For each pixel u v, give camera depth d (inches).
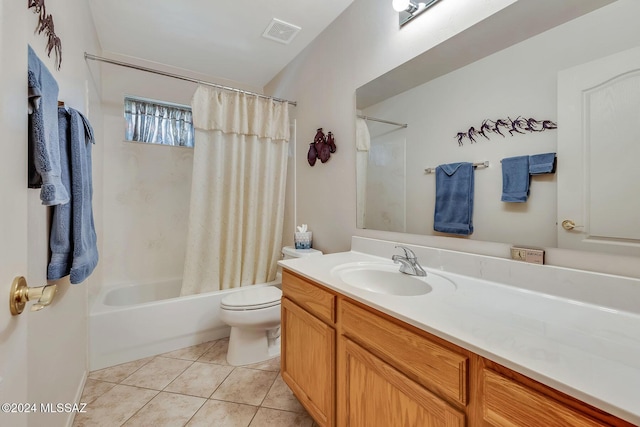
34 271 34.3
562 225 35.2
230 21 76.0
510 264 39.1
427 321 28.2
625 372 19.6
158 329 75.0
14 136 20.0
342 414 40.9
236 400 57.5
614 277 30.5
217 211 84.8
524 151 38.5
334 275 47.3
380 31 61.6
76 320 55.0
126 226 95.3
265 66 101.0
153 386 61.7
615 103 31.0
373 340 35.2
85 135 47.2
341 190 74.5
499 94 41.2
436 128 50.2
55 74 42.5
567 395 19.0
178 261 104.0
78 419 51.8
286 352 56.1
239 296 73.3
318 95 82.7
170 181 102.3
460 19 46.3
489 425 23.3
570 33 34.3
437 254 48.8
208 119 83.3
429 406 28.0
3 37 18.2
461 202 46.5
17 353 19.9
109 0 67.7
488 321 28.3
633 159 29.9
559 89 35.2
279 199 94.9
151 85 97.3
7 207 18.8
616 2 31.0
